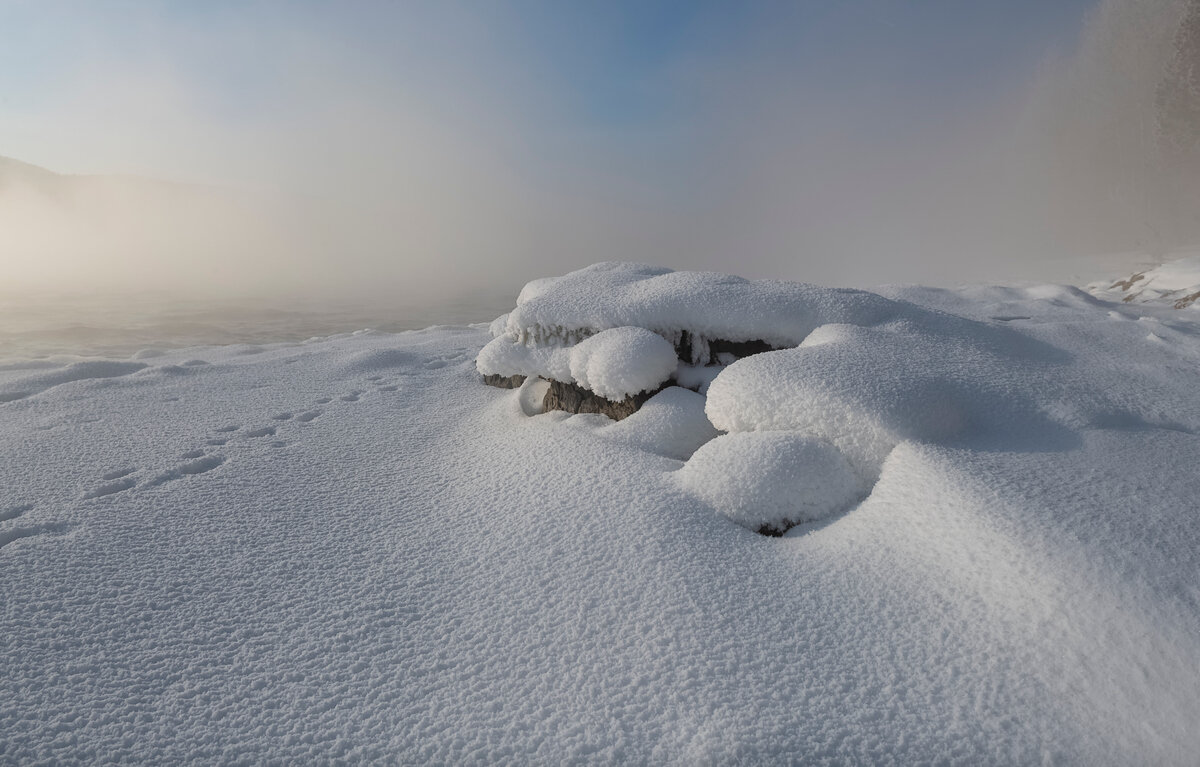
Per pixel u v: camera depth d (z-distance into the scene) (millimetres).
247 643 1984
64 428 4102
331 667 1882
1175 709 1521
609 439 3453
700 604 2098
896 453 2594
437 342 7504
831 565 2244
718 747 1549
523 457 3371
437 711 1712
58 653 1894
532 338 4387
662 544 2412
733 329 3912
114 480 3221
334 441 3932
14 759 1502
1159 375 3492
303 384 5391
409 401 4852
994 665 1746
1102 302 8102
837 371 3002
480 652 1945
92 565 2385
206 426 4199
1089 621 1743
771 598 2121
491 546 2543
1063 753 1510
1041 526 2006
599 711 1692
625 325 4082
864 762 1521
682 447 3465
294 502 3031
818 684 1761
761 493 2598
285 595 2246
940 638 1863
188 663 1884
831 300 3922
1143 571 1799
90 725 1625
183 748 1568
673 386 3879
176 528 2715
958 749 1547
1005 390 3066
